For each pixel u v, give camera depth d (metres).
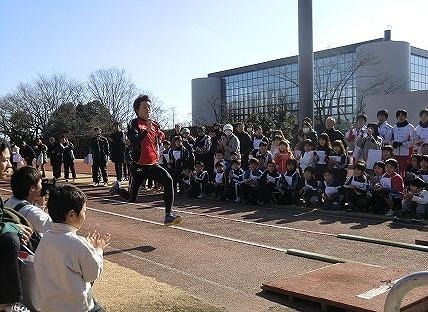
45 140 60.09
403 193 9.11
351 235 7.62
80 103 62.72
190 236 7.75
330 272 5.31
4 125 62.59
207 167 13.11
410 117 19.39
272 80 52.28
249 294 5.02
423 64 48.75
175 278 5.59
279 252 6.65
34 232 3.32
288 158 11.40
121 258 6.49
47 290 2.84
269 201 11.18
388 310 2.87
